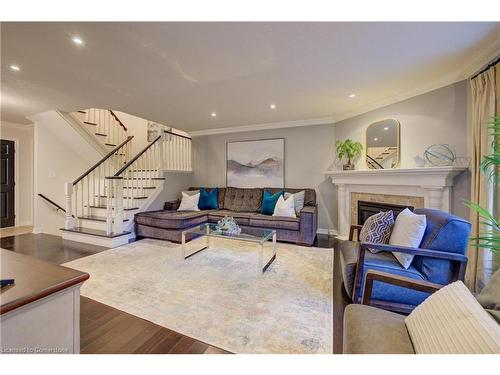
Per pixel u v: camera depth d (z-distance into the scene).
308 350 1.44
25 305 0.70
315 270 2.70
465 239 1.65
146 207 4.41
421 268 1.74
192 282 2.37
